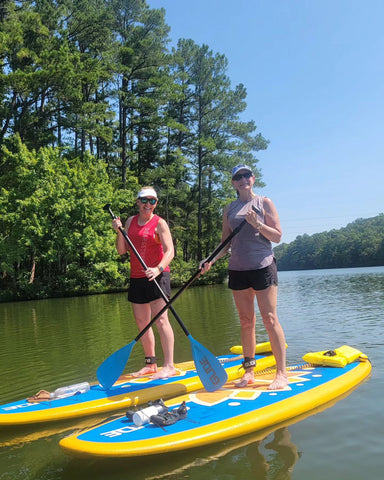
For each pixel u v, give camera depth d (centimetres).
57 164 2609
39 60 2450
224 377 332
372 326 674
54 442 279
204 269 345
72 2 2969
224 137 3569
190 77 3472
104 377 368
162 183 3444
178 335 726
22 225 2358
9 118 2588
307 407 296
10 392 432
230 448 245
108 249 2502
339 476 207
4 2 2545
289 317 869
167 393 362
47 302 2000
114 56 3003
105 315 1186
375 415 282
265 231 324
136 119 3297
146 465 231
